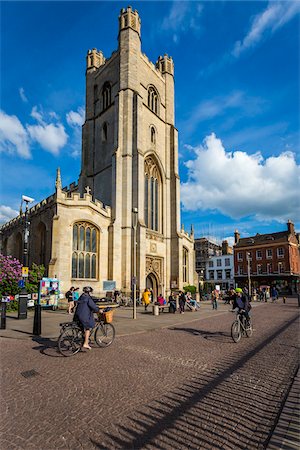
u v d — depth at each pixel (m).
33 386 5.76
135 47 33.91
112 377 6.30
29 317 16.45
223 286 72.62
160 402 5.04
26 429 4.13
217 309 24.50
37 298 20.50
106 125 35.53
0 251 40.56
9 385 5.81
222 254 77.19
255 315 19.72
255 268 66.00
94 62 39.66
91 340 10.10
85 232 25.86
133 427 4.18
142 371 6.73
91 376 6.36
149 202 33.84
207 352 8.59
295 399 5.08
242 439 3.88
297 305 30.33
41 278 21.42
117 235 28.53
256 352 8.58
